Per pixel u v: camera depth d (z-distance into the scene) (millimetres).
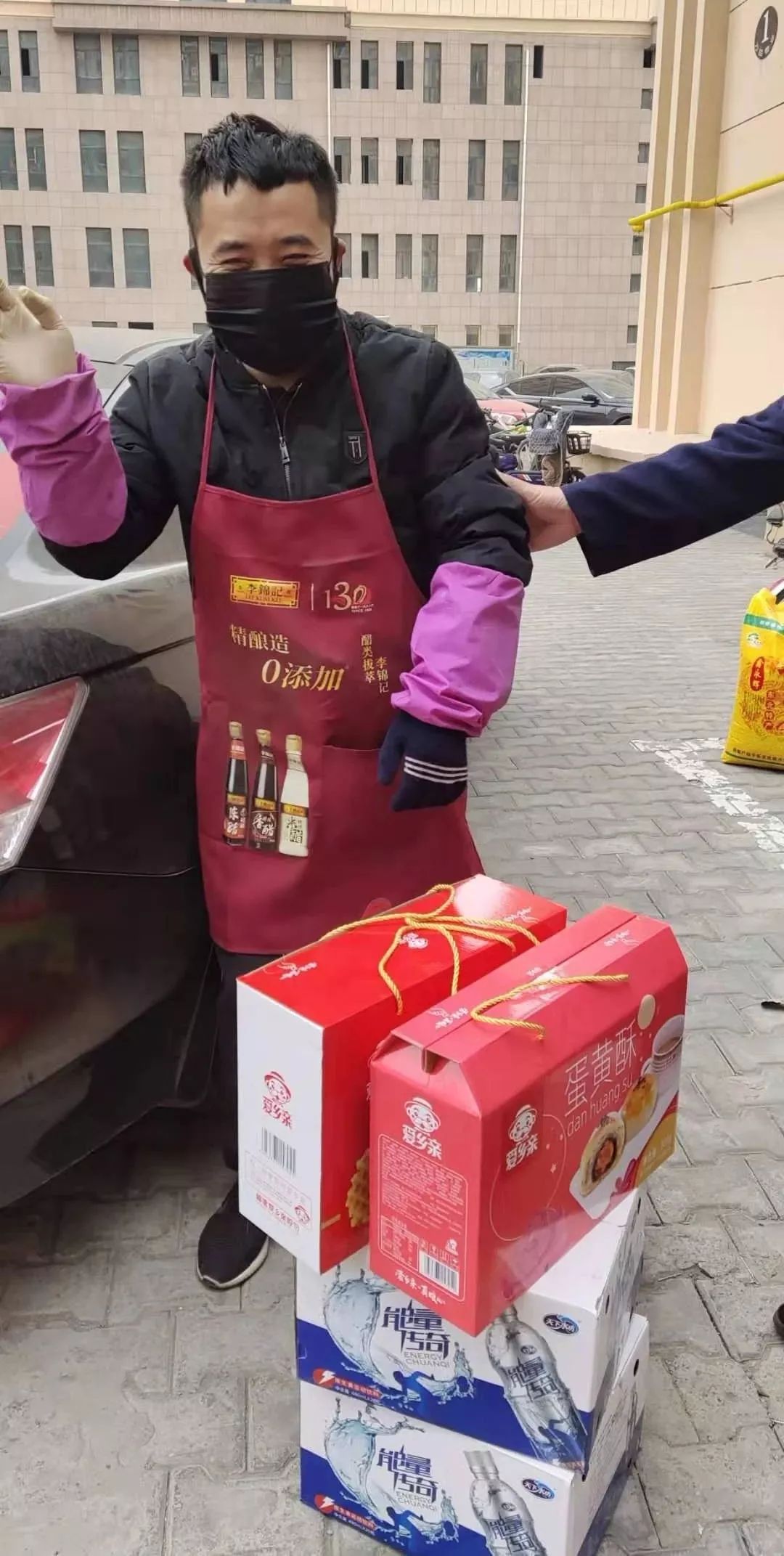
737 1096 2729
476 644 1587
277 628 1791
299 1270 1543
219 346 1723
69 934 1864
